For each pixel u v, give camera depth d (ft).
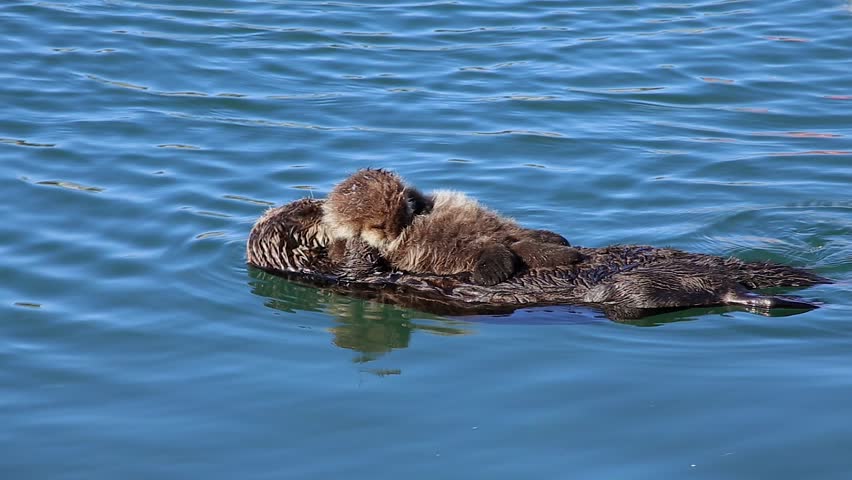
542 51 134.92
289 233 84.94
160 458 61.31
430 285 80.94
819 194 98.53
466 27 143.23
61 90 120.78
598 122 115.44
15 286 82.07
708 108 119.55
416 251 80.84
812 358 70.74
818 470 59.06
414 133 112.27
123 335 75.87
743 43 137.80
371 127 113.70
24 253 87.25
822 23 144.46
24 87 120.78
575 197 98.78
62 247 88.58
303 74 127.13
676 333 74.84
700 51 135.33
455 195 83.41
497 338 75.00
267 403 67.00
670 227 92.68
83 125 112.68
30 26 138.00
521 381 69.10
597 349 73.00
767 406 65.16
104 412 66.03
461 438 62.90
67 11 143.95
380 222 80.28
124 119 114.32
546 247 79.00
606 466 59.93
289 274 85.66
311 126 113.70
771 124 115.14
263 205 97.30
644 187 100.63
